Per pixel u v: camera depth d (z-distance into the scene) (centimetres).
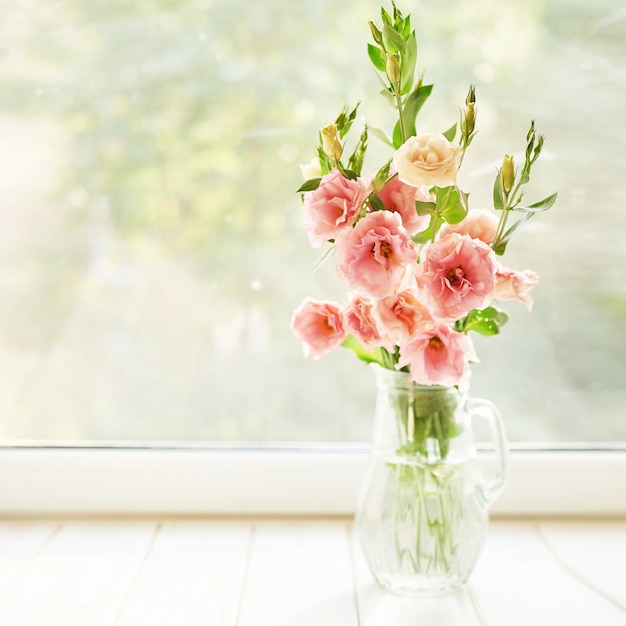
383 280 110
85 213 147
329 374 149
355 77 145
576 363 150
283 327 148
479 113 145
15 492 143
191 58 145
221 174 146
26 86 145
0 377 149
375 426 125
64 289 148
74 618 118
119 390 149
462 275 110
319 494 145
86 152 146
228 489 144
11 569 128
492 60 145
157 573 128
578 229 147
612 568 130
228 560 131
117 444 149
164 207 147
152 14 144
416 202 115
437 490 121
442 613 120
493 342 150
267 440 150
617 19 144
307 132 146
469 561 123
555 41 145
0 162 146
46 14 144
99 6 144
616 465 145
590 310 149
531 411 150
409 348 113
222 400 149
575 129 146
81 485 144
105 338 149
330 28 144
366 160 145
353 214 112
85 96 145
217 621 118
